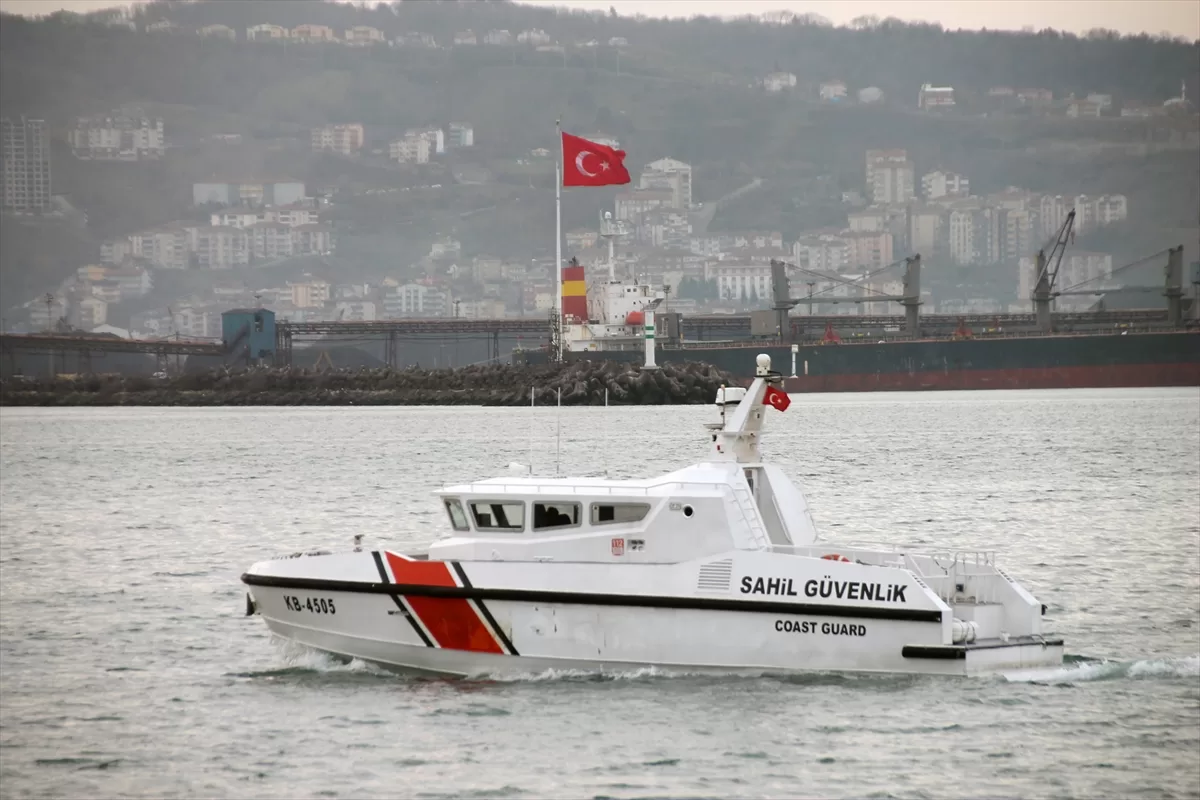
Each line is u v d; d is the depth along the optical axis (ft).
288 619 342.85
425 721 301.84
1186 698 315.78
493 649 325.83
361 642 335.47
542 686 320.91
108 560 569.23
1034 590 467.93
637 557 322.34
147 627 416.26
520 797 261.24
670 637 319.47
